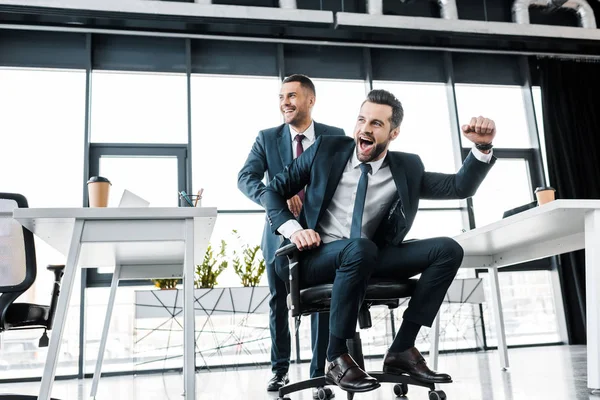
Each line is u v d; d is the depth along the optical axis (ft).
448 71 18.62
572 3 18.88
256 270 14.51
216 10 15.64
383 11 18.42
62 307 4.75
